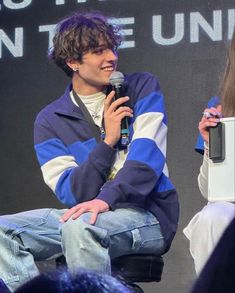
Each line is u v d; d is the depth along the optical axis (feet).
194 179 13.05
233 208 8.23
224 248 3.03
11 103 14.05
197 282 3.02
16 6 14.20
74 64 10.23
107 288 3.26
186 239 12.84
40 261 9.89
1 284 4.65
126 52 13.62
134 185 9.18
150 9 13.62
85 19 10.22
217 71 13.23
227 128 7.41
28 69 14.05
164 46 13.50
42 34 14.05
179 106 13.30
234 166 7.37
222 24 13.30
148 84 10.08
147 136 9.54
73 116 10.11
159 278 9.53
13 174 13.89
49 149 10.05
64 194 9.53
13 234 9.04
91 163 9.37
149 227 9.35
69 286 3.21
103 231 8.49
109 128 9.52
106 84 10.14
